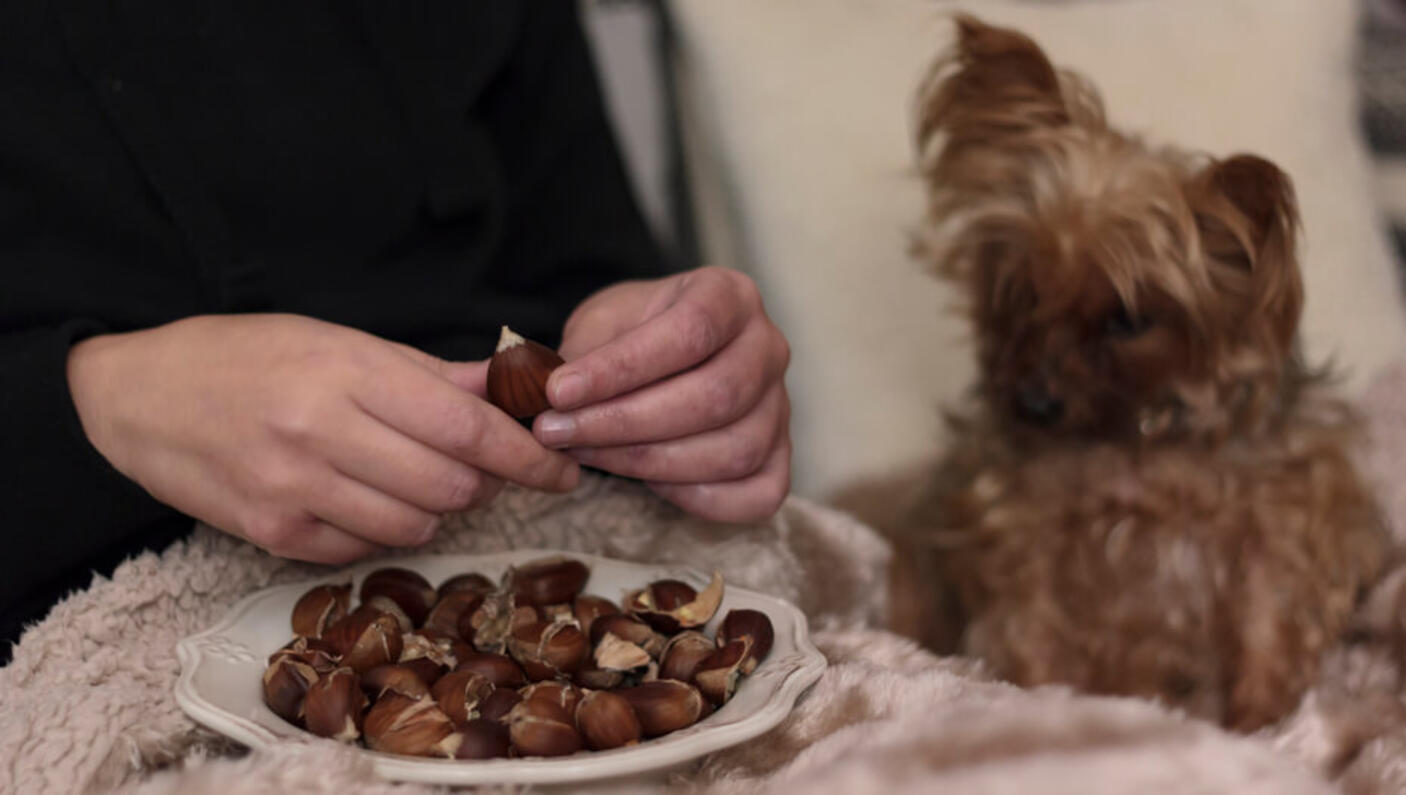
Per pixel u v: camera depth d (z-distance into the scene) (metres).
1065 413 1.17
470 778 0.56
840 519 0.88
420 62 0.88
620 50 1.57
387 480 0.64
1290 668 1.07
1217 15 1.29
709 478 0.73
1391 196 1.40
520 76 0.98
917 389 1.28
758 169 1.26
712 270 0.76
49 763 0.60
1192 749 0.55
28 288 0.75
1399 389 1.19
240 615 0.68
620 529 0.79
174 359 0.66
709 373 0.70
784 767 0.59
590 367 0.67
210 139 0.81
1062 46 1.28
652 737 0.61
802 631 0.68
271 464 0.64
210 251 0.78
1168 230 1.11
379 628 0.65
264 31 0.84
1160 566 1.14
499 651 0.67
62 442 0.67
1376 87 1.41
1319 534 1.08
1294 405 1.16
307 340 0.65
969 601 1.25
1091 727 0.56
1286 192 1.06
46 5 0.78
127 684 0.65
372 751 0.59
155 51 0.80
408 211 0.87
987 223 1.21
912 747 0.55
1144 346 1.13
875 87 1.27
